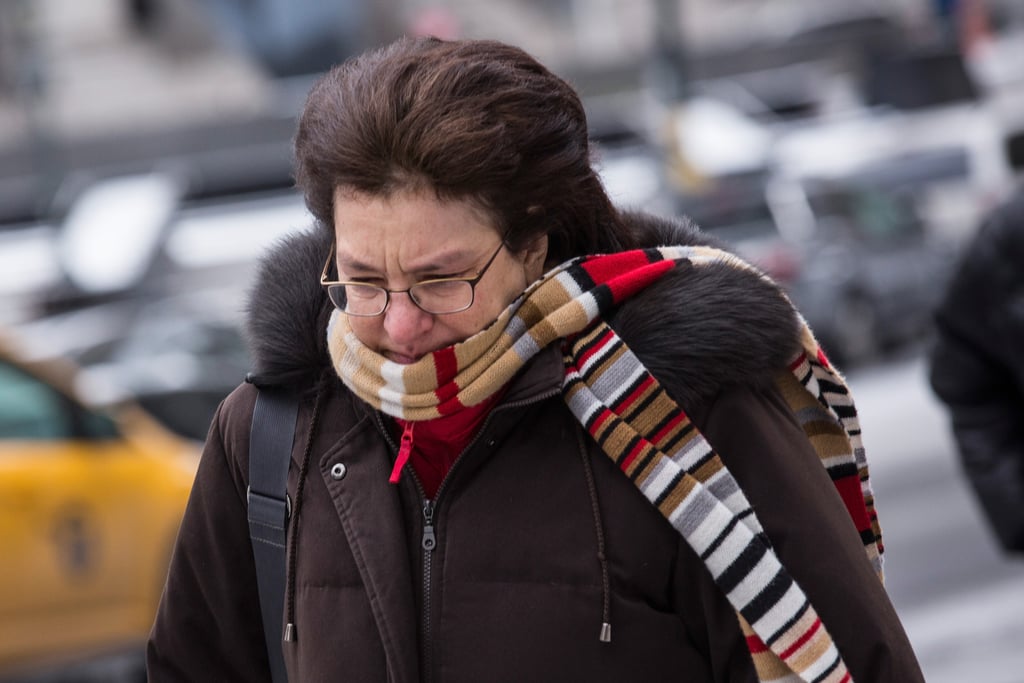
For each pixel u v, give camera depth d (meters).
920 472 29.09
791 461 5.69
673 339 5.62
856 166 53.53
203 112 81.50
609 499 5.68
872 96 62.44
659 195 48.44
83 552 17.66
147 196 45.38
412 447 5.90
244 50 72.31
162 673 6.55
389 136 5.28
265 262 6.27
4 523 17.08
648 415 5.62
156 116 83.06
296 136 5.70
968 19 77.81
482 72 5.40
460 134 5.26
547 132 5.47
